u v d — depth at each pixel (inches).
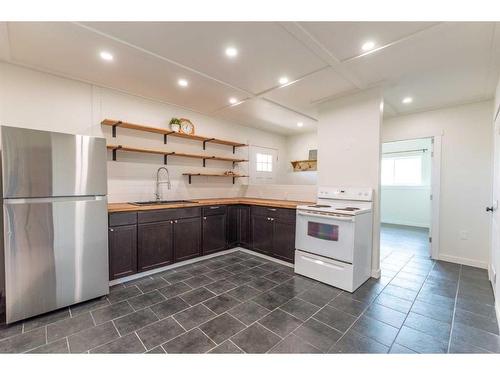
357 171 121.6
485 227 130.6
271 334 72.2
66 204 85.3
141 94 130.3
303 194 152.2
